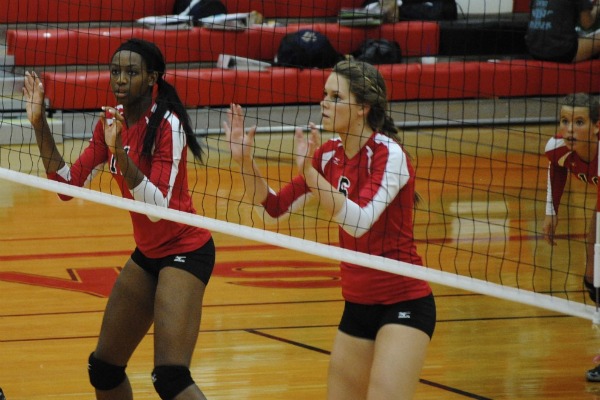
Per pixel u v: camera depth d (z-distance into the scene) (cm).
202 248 937
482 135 3203
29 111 988
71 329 1415
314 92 3094
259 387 1181
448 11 3403
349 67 852
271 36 3244
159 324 895
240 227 933
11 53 3009
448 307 1551
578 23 3181
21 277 1703
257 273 1748
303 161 802
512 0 3534
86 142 2881
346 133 854
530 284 1664
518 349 1346
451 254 1875
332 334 1399
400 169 834
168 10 3297
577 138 1167
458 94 3209
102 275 1723
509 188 2547
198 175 2622
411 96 3156
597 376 1216
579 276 1716
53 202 2364
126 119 952
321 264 1820
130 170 888
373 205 813
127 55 927
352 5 3503
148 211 895
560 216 2242
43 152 1003
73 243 1964
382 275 839
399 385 805
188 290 908
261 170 2642
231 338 1378
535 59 3222
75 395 1152
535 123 3266
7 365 1256
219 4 3228
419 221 2169
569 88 3200
